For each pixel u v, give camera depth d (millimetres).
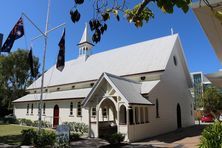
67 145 14711
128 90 20297
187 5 2424
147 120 21406
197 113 41344
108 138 17109
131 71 26312
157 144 17031
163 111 24266
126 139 18094
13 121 38375
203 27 5875
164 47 27625
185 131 24406
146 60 26828
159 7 2510
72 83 32312
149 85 23375
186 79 32438
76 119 27875
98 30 3451
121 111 23062
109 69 29469
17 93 50719
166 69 26094
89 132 21031
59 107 30781
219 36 6434
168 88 26109
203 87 44719
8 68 49062
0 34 11844
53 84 35938
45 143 15125
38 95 37188
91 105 21141
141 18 3789
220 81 8469
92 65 33406
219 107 35844
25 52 51094
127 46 32250
